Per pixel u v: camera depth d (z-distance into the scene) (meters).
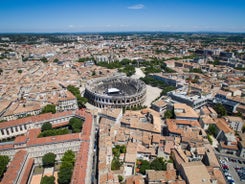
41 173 154.75
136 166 156.25
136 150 163.00
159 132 189.75
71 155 157.38
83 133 174.88
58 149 166.00
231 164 161.25
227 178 144.50
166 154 162.62
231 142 176.62
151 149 168.50
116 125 199.38
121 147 173.12
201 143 167.75
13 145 158.25
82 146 158.75
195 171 129.38
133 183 131.38
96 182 145.12
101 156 149.88
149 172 136.38
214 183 125.62
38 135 180.62
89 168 148.38
